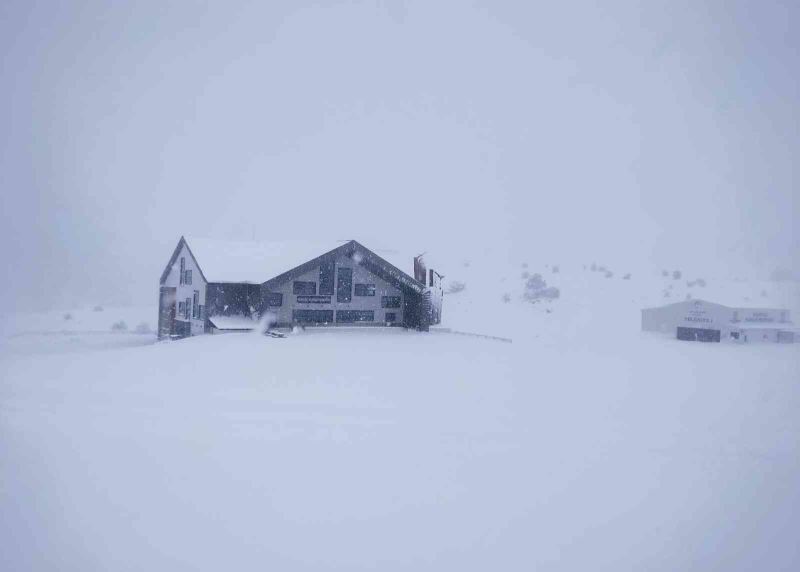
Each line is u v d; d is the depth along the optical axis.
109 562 6.34
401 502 8.20
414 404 13.75
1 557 6.45
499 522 7.66
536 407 13.83
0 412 12.28
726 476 9.34
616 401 14.87
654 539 7.29
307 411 12.79
